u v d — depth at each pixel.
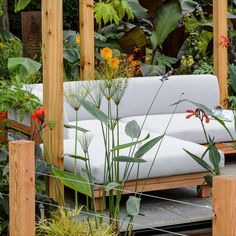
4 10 12.38
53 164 4.63
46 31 4.58
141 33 8.77
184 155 5.20
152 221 4.69
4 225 4.37
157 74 8.56
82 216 4.75
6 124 5.32
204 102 7.75
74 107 4.40
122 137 5.81
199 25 9.70
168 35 9.44
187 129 6.56
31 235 3.50
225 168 6.42
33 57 9.56
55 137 4.64
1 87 5.40
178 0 8.56
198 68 9.27
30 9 13.16
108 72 4.69
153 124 6.75
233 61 9.46
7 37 9.80
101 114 4.22
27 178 3.47
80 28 7.45
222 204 2.74
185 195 5.48
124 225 4.55
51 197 4.61
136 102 7.36
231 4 10.55
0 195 4.35
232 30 9.77
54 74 4.60
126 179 4.44
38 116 4.48
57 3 4.58
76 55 8.86
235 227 2.72
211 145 4.55
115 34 9.41
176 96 7.59
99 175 4.82
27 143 3.46
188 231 4.76
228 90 8.56
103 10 9.38
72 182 3.94
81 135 5.79
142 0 9.35
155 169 5.09
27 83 6.32
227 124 6.74
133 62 6.48
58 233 4.04
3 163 4.59
